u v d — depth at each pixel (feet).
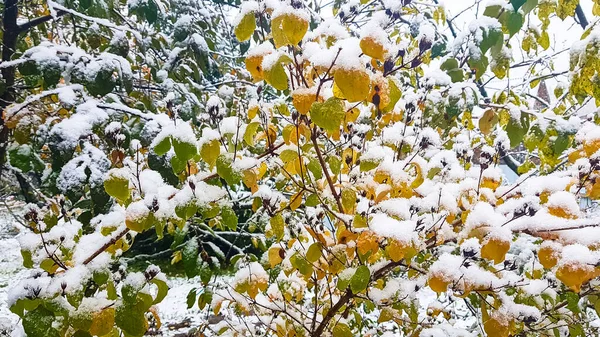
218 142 1.59
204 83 4.48
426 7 3.05
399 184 1.67
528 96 3.20
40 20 3.13
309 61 1.42
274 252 2.01
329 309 2.10
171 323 6.73
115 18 3.66
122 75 2.39
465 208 1.68
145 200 1.49
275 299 2.31
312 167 1.65
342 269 1.78
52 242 1.52
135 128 2.44
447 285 1.55
